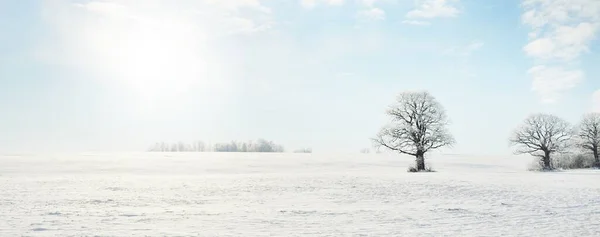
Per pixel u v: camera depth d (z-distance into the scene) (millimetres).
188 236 14836
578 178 45281
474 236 15328
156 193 30500
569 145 76875
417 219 19266
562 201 26141
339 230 16328
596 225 17859
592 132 78000
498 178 44594
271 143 190375
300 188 34406
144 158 95625
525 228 17078
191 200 26734
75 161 84375
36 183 38406
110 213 20344
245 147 189625
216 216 19766
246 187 34969
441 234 15641
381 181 40375
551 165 75188
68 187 34594
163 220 18453
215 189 33375
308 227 17000
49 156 100875
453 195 29953
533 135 76750
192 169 72062
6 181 40688
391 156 116062
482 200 27203
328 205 24844
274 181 40562
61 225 16797
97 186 35438
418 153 65312
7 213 20078
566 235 15648
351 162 92188
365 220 18922
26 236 14422
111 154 115438
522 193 30531
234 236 14945
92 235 14758
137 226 16844
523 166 88000
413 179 42688
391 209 22844
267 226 17141
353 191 32500
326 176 47500
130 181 40594
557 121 76250
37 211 20875
